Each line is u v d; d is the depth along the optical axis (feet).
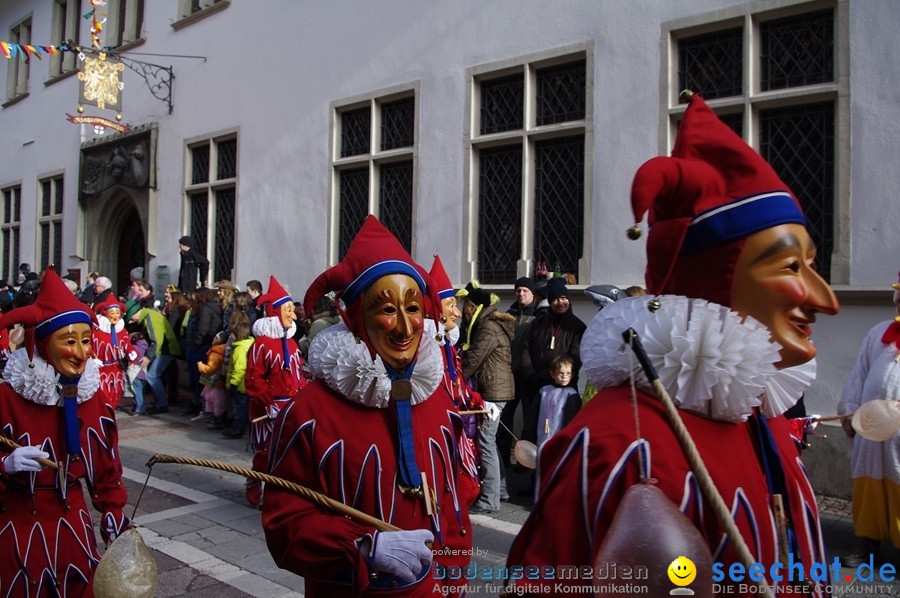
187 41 39.06
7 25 55.83
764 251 4.73
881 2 18.02
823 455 18.66
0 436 9.66
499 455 19.75
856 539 15.56
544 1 24.22
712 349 4.57
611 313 5.16
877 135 18.04
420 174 27.50
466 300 20.65
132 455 24.94
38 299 10.15
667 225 4.88
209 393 29.14
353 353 7.36
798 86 19.53
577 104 23.85
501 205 25.68
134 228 44.62
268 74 34.35
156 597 13.56
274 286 19.24
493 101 26.07
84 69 39.60
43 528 9.73
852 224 18.39
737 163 4.90
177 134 39.47
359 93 30.04
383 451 7.36
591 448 4.50
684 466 4.43
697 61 21.31
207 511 18.93
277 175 33.63
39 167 50.98
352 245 7.87
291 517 6.95
